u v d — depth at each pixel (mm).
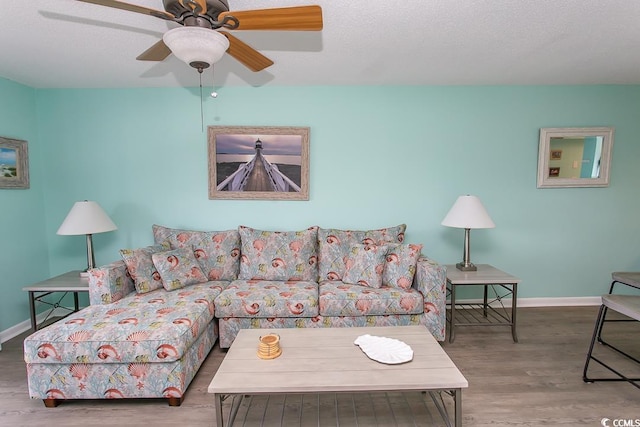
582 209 3236
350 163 3152
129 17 1795
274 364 1546
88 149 3078
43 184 3090
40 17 1789
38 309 3020
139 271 2422
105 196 3123
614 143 3188
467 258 2840
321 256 2887
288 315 2371
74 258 3172
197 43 1305
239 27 1376
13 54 2270
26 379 2096
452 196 3197
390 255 2645
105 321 1917
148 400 1897
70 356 1752
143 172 3113
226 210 3172
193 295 2373
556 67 2646
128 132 3076
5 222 2715
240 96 3072
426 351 1669
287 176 3131
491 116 3135
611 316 3025
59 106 3033
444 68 2648
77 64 2465
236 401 1861
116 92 3045
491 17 1838
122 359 1766
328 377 1436
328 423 1687
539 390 1940
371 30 1977
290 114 3098
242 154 3096
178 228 3166
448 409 1778
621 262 3287
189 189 3143
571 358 2303
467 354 2355
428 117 3125
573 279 3297
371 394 1927
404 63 2527
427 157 3160
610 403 1822
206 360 2297
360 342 1733
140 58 1697
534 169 3193
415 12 1777
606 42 2178
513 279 2535
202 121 3088
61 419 1727
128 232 3154
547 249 3266
